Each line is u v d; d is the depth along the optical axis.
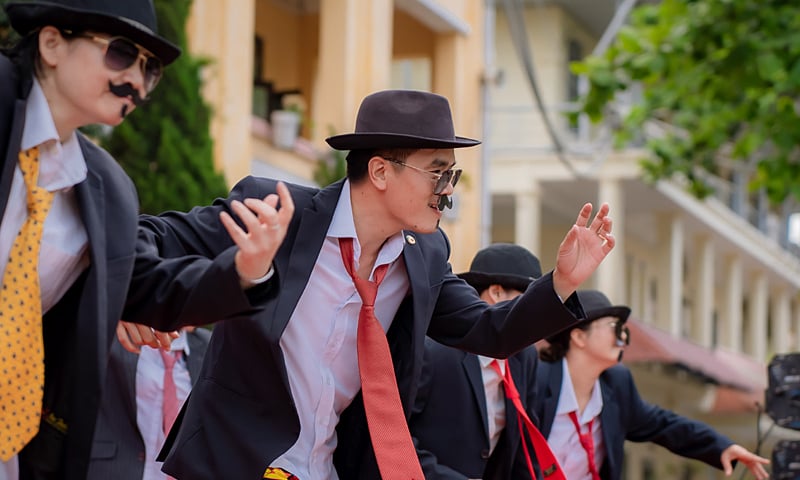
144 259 4.28
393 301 5.11
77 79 3.95
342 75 16.44
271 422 4.73
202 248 4.75
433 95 4.96
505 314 5.02
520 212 28.70
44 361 4.15
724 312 37.06
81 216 4.01
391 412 4.89
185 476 4.74
